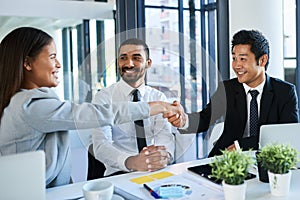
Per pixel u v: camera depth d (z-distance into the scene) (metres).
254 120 1.78
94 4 3.01
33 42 1.16
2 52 1.16
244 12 3.09
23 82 1.17
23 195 0.97
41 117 1.11
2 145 1.14
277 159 1.02
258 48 1.78
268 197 1.02
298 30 2.86
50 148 1.19
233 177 0.95
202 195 1.05
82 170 1.42
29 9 2.71
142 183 1.18
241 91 1.81
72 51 2.84
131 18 3.23
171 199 1.03
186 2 3.57
